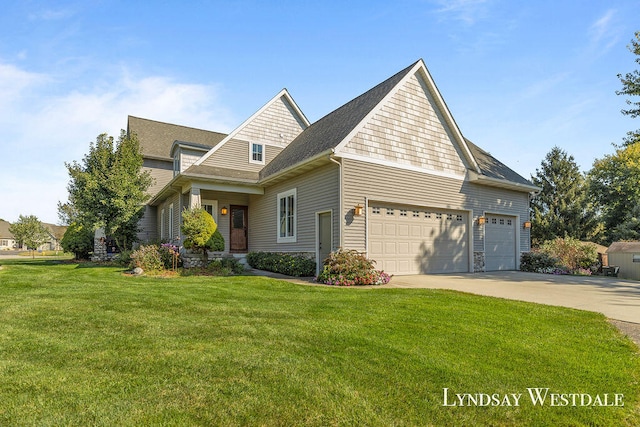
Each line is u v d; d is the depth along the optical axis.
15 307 5.80
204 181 12.80
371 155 10.64
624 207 29.91
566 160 32.84
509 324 5.07
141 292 7.21
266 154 16.09
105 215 14.92
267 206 14.03
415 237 11.62
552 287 8.79
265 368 3.39
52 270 11.79
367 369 3.40
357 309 5.84
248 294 7.18
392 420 2.59
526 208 15.36
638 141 16.78
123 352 3.79
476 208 13.34
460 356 3.79
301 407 2.72
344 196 10.02
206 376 3.22
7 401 2.78
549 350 4.04
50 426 2.45
